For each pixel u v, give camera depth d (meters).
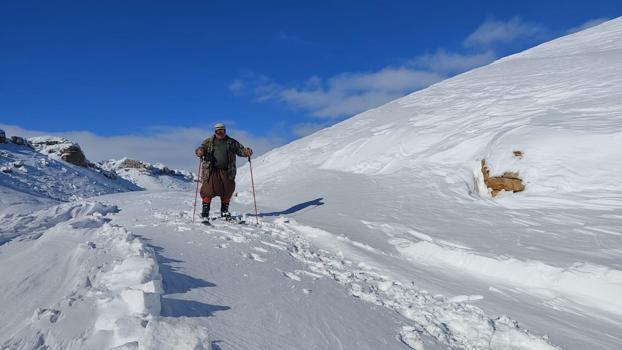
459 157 15.13
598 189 10.59
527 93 20.95
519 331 4.14
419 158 16.52
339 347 3.14
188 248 5.35
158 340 2.28
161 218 8.09
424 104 28.25
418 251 7.98
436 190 12.91
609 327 5.13
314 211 11.27
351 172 18.30
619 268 6.32
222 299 3.54
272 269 5.04
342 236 8.22
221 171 8.41
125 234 4.83
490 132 15.28
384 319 4.11
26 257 4.50
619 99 15.20
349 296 4.65
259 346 2.82
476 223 9.76
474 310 4.98
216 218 8.63
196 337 2.36
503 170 12.48
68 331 2.55
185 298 3.33
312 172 19.58
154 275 3.33
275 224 8.98
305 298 4.11
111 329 2.52
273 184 17.70
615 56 26.45
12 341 2.50
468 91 27.88
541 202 10.77
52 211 8.64
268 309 3.54
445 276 6.78
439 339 3.92
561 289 6.25
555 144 12.23
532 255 7.24
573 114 14.56
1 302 3.34
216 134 8.42
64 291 3.33
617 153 11.20
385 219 10.24
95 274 3.49
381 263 6.86
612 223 8.73
